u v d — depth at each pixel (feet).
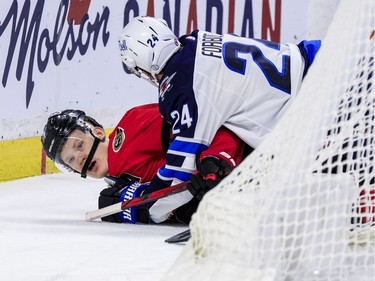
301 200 17.95
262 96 31.60
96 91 52.90
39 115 51.42
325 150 18.92
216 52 31.50
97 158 36.94
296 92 32.04
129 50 33.24
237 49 31.91
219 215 18.06
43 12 51.24
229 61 31.45
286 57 32.45
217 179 30.53
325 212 18.06
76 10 52.44
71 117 36.70
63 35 52.19
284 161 17.81
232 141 31.76
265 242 17.56
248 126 31.53
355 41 18.58
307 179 18.02
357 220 21.58
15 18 49.24
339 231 18.42
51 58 51.67
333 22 18.88
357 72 19.02
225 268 17.52
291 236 17.74
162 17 53.47
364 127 19.95
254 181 18.58
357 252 19.02
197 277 17.75
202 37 32.27
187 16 53.57
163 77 31.68
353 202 20.12
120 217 34.73
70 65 52.47
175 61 31.37
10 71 48.98
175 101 31.27
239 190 18.63
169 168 31.73
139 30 33.04
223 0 53.21
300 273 18.16
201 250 18.20
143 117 35.94
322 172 19.35
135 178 35.91
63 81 52.31
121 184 35.40
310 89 18.30
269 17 53.16
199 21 53.47
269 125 31.71
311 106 18.03
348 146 19.17
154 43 32.73
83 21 52.65
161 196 32.32
